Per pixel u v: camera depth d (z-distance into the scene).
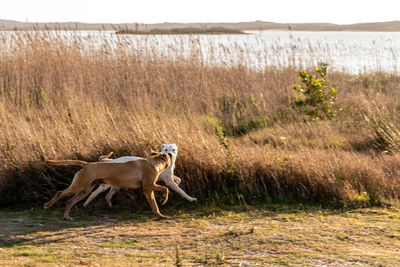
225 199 7.32
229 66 16.19
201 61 15.89
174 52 15.70
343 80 17.25
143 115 9.47
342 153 8.93
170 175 6.97
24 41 14.90
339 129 11.61
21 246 4.98
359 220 6.27
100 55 14.88
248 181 7.59
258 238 5.32
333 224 6.05
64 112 9.94
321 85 13.37
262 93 14.48
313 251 4.84
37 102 13.06
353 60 29.52
